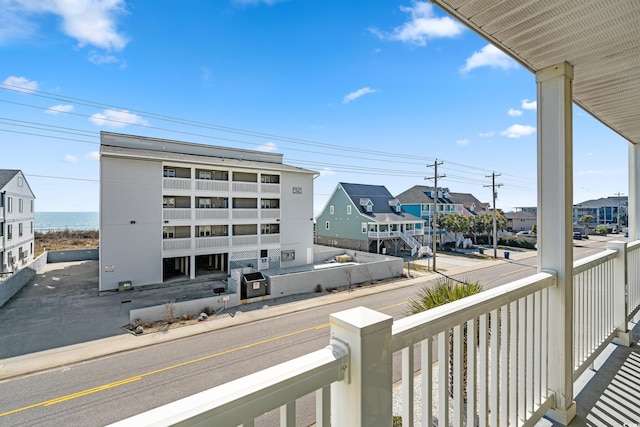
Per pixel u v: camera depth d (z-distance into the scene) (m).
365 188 24.92
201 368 5.93
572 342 1.87
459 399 1.11
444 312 1.06
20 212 16.53
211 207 14.81
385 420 0.77
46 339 7.41
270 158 18.03
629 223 4.07
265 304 10.26
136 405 4.80
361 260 18.16
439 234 25.27
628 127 3.47
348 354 0.74
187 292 11.67
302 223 17.27
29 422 4.43
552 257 1.88
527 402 1.59
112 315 9.10
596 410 1.89
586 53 1.86
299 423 3.83
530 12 1.53
